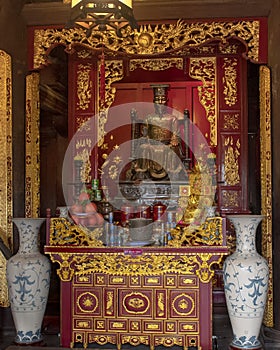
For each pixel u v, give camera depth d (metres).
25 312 4.85
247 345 4.64
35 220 5.00
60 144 10.31
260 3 5.60
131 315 4.83
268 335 5.19
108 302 4.86
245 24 5.76
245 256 4.70
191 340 4.74
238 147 7.35
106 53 7.51
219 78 7.43
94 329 4.87
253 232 4.78
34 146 5.93
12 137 5.67
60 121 9.91
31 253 5.00
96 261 4.87
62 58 8.64
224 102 7.41
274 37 5.50
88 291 4.89
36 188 5.92
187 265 4.77
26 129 5.90
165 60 7.51
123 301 4.84
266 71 5.55
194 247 4.70
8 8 5.66
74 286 4.92
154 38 5.89
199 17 5.82
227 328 5.76
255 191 8.76
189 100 7.59
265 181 5.49
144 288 4.82
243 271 4.59
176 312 4.78
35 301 4.86
